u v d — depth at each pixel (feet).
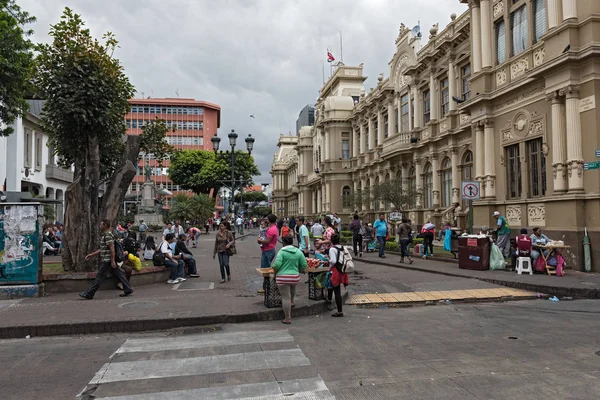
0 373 18.92
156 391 16.37
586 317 28.02
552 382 16.57
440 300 34.04
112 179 42.42
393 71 106.32
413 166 97.35
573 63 45.06
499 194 57.67
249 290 37.78
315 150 167.12
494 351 20.65
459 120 77.15
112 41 41.47
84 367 19.56
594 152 43.32
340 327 26.40
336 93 152.15
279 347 22.03
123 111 44.04
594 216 43.32
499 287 38.40
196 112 311.88
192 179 215.31
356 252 67.10
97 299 33.71
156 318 27.04
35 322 26.30
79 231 40.06
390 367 18.61
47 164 120.47
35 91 44.14
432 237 60.85
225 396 15.76
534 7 52.08
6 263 34.55
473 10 62.59
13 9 61.11
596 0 43.45
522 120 53.36
